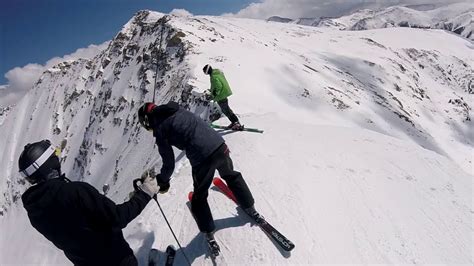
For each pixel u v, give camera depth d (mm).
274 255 5602
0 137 142875
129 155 59844
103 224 3857
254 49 65938
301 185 7332
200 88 43250
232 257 5566
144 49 89500
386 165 8859
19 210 109875
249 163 8094
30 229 46938
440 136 86125
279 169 7855
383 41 147625
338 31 158375
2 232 103062
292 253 5703
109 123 82750
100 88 107188
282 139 9508
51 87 141875
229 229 6020
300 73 60031
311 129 10539
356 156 8992
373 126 55469
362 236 6383
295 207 6660
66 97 129750
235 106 36281
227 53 58219
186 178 7586
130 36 110938
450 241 6738
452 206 7797
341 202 7148
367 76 98562
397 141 10672
